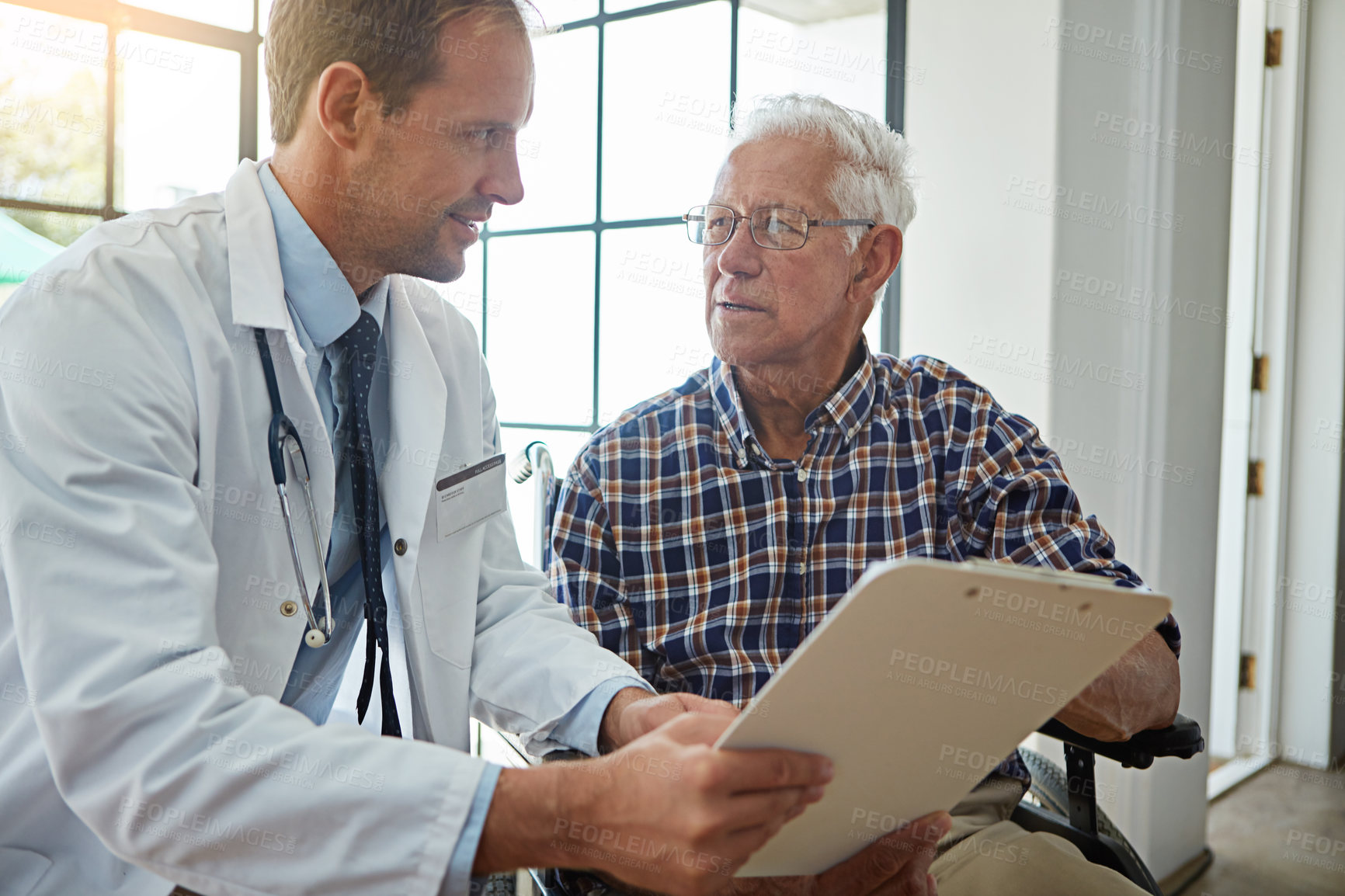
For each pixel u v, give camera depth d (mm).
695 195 2303
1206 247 2072
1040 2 1925
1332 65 2785
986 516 1294
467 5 901
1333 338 2834
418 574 1043
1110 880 1072
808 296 1235
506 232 2656
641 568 1298
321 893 666
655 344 2408
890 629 568
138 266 835
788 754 622
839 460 1308
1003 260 2008
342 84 893
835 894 882
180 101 2291
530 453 1384
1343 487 2920
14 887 816
